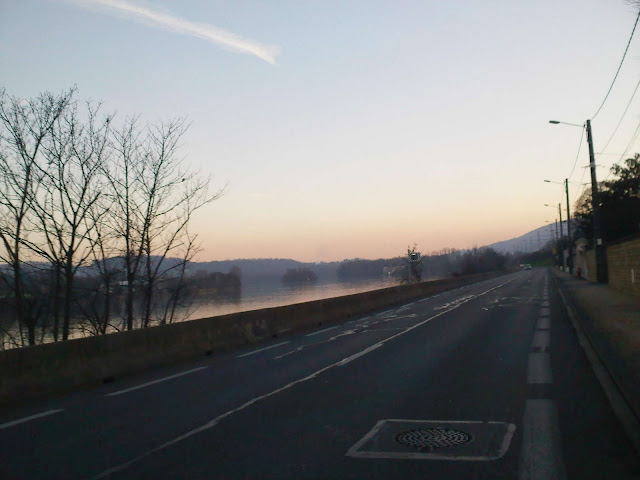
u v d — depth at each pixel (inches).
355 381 405.4
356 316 1028.5
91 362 438.3
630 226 2327.8
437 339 632.4
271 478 212.8
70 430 291.9
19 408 351.3
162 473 221.1
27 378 381.4
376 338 666.2
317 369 463.8
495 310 1011.9
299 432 276.2
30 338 710.5
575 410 307.3
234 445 256.8
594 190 1573.6
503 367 445.1
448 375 416.5
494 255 5600.4
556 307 1039.6
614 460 225.3
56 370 405.7
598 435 260.1
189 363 524.4
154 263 797.9
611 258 1409.9
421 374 424.2
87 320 771.4
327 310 940.6
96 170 740.7
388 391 367.2
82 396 384.5
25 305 708.0
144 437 274.5
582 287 1533.0
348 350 573.3
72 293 744.3
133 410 335.6
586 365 448.5
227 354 581.6
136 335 495.8
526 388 366.0
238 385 405.1
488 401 332.2
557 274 3088.1
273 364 500.4
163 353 521.3
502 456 232.7
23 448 260.4
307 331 799.7
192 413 322.3
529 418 292.5
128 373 467.2
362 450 244.7
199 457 240.2
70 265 721.6
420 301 1380.4
